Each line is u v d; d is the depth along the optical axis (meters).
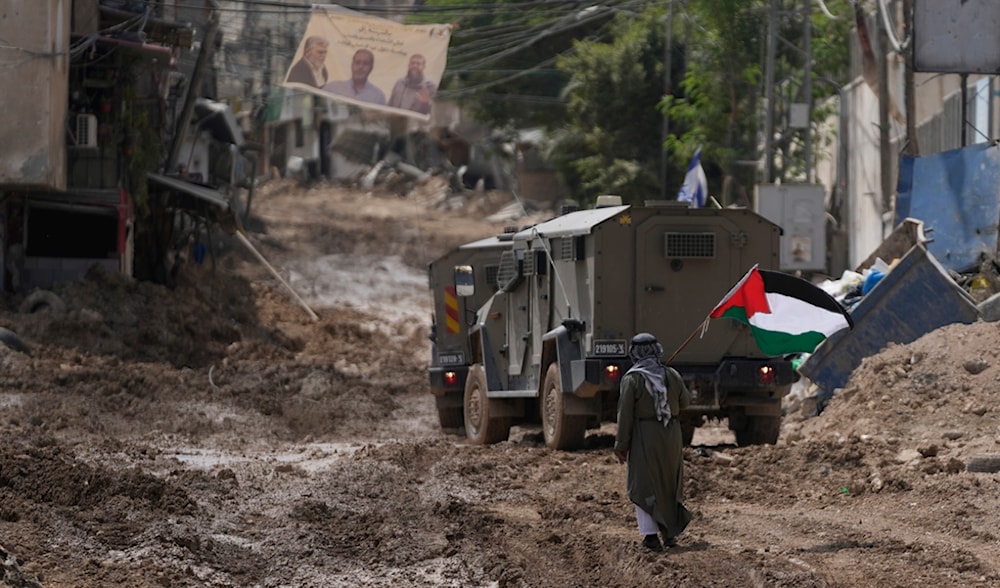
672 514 38.09
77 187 107.06
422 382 96.31
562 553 38.66
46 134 94.06
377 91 95.00
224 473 51.25
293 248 184.25
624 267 57.78
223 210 129.12
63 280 105.25
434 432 76.69
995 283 69.12
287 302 140.88
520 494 49.09
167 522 42.34
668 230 57.88
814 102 140.25
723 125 132.50
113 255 108.31
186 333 103.38
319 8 94.69
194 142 149.00
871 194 114.06
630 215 57.78
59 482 45.47
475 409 69.19
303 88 94.75
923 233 74.25
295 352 114.06
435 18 163.62
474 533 41.91
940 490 45.09
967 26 78.38
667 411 37.97
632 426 38.12
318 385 88.50
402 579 36.41
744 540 39.47
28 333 89.06
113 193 107.44
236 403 78.31
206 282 131.62
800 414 66.25
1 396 72.06
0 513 40.84
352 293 155.62
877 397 59.66
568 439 59.12
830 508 45.06
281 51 140.75
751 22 128.75
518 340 66.19
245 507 46.66
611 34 186.75
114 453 57.00
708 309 58.12
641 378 38.06
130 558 37.38
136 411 73.12
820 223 95.75
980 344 60.16
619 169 165.00
